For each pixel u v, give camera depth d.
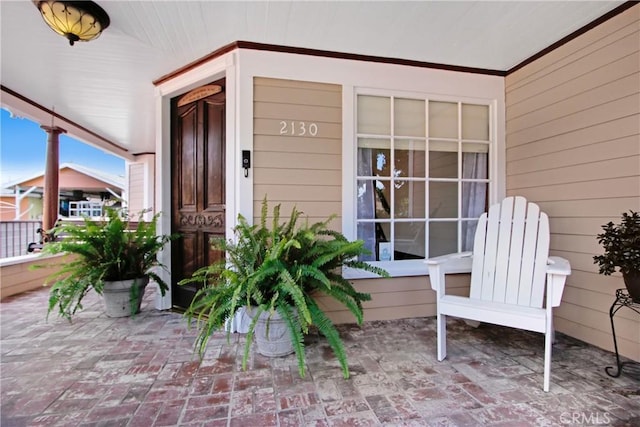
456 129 3.10
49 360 2.06
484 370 1.96
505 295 2.30
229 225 2.63
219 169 2.90
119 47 2.60
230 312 1.90
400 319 2.91
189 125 3.14
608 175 2.24
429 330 2.64
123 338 2.43
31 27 2.31
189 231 3.13
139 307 3.08
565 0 2.06
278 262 1.98
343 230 2.80
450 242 3.13
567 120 2.53
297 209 2.72
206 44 2.58
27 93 3.55
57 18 2.00
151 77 3.15
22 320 2.82
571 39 2.48
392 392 1.72
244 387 1.76
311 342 2.38
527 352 2.22
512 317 1.88
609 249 1.87
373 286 2.88
